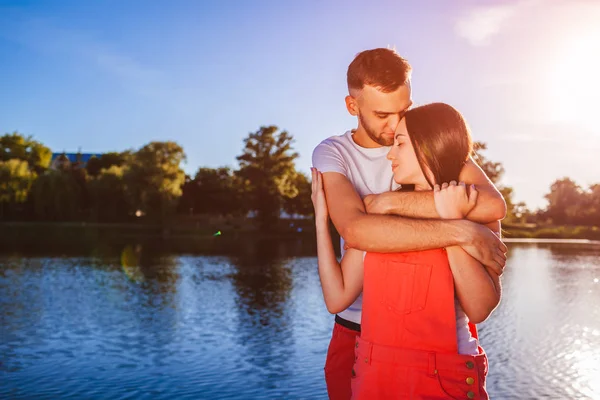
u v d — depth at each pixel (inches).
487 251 65.2
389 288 66.7
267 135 3331.7
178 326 698.2
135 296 951.6
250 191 3371.1
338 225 73.5
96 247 2112.5
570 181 5147.6
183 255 1838.1
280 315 775.7
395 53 80.4
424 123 69.6
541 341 624.7
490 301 66.3
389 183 89.7
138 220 3799.2
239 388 441.4
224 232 3235.7
